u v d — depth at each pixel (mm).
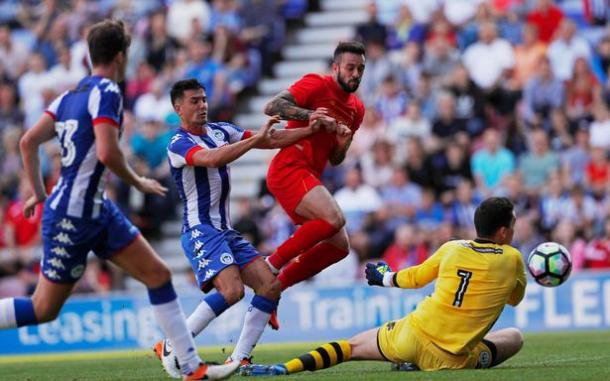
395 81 57469
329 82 26984
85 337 45562
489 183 52156
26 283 51969
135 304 45406
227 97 59062
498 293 23703
